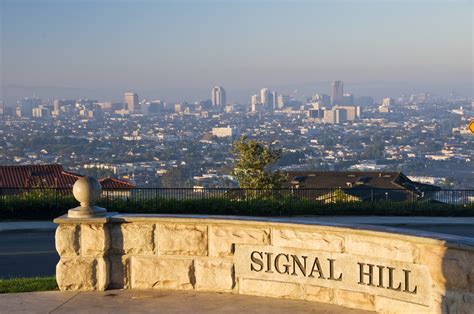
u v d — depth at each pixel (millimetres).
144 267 9977
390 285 8547
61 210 25094
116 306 9289
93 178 10195
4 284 10719
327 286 9125
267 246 9516
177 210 26406
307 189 29859
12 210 24703
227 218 9836
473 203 28922
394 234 8453
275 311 8922
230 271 9711
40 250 18500
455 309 7855
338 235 9016
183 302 9391
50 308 9258
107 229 9969
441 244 7984
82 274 9977
